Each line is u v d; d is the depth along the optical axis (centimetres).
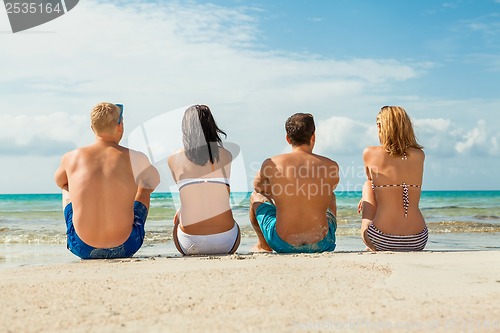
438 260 396
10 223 1198
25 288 294
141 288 291
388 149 511
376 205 523
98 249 460
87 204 456
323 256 430
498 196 2941
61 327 215
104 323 220
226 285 295
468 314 231
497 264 376
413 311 236
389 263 377
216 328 211
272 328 211
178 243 493
